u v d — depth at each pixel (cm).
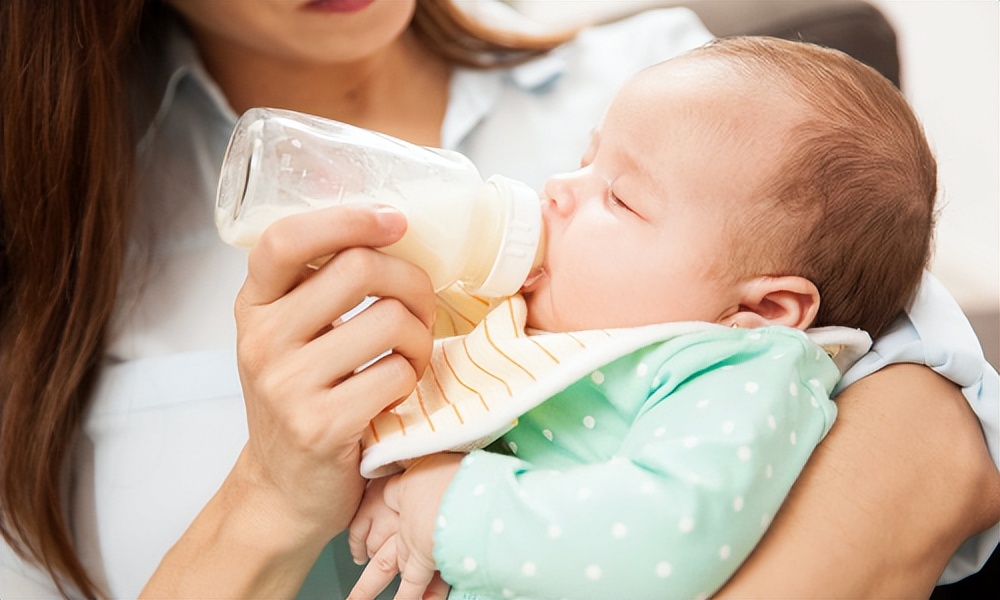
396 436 75
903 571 72
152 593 85
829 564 70
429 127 132
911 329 88
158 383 109
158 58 126
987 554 85
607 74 138
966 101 132
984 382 87
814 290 79
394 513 78
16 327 107
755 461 68
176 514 104
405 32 134
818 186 79
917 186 83
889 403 81
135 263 117
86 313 107
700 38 138
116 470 107
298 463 76
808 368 77
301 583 88
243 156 72
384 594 88
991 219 124
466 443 73
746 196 78
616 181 81
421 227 74
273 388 75
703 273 79
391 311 73
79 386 109
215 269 117
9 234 109
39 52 103
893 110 83
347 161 73
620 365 77
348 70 126
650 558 66
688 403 72
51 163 104
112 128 110
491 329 80
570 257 81
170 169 123
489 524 68
